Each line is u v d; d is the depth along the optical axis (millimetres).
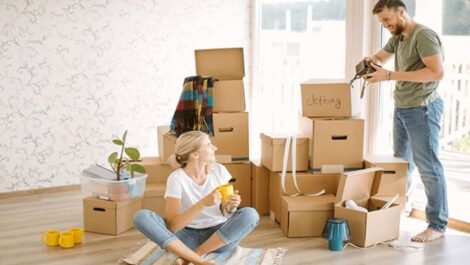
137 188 3414
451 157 3900
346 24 3990
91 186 3336
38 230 3352
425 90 3076
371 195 3367
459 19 3562
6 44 3963
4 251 2982
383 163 3320
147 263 2771
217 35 4855
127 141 4551
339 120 3357
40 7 4051
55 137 4238
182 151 2738
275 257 2863
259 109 5160
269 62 5117
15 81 4031
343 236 2996
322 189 3416
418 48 3025
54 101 4199
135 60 4496
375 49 3904
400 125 3342
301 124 3596
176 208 2672
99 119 4402
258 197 3678
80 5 4203
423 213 3588
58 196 4168
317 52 4785
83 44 4254
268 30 5055
